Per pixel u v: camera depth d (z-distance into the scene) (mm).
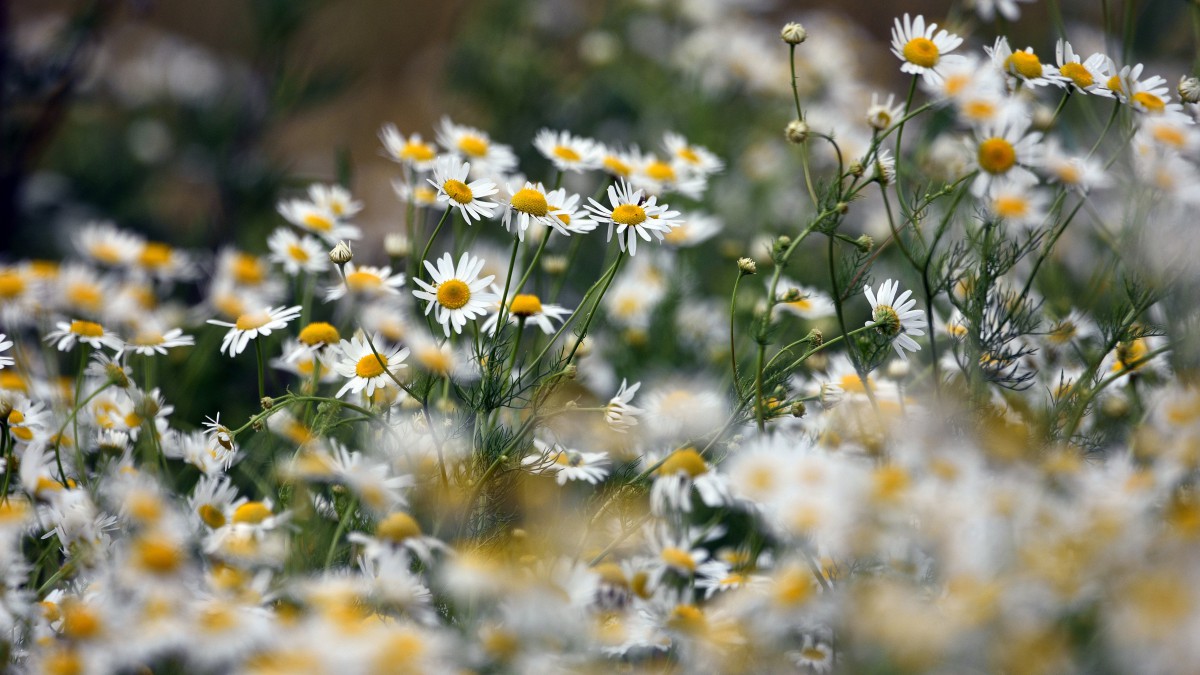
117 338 1792
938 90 1742
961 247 1791
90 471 1798
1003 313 1751
